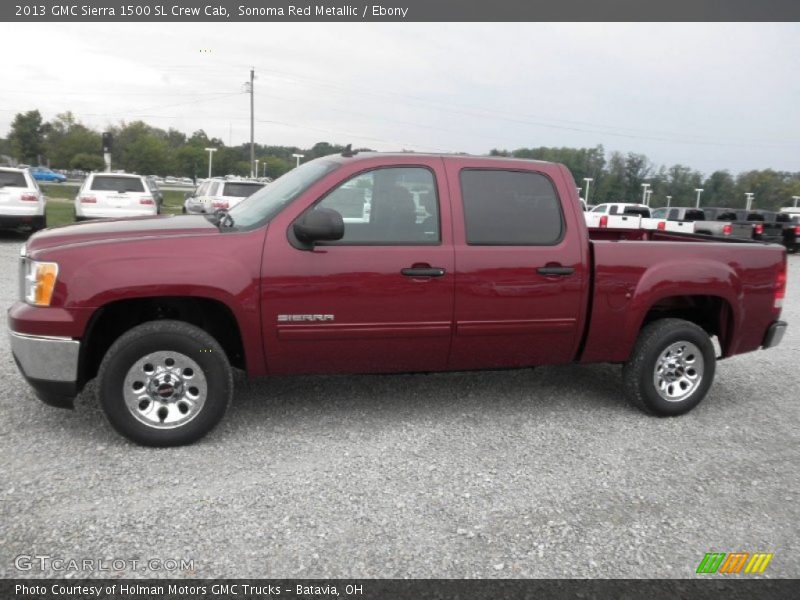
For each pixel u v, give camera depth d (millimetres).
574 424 4555
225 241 3844
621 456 4039
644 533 3152
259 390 4977
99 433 4023
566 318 4457
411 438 4176
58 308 3623
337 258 3980
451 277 4172
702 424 4680
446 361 4359
